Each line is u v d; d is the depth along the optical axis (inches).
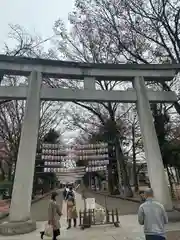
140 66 458.6
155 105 789.2
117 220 401.4
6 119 959.6
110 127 970.1
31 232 357.1
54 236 311.0
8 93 404.2
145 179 1796.3
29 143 384.2
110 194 1232.8
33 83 411.8
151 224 176.1
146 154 417.1
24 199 359.9
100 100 430.9
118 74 449.7
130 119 1124.5
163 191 393.1
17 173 367.9
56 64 428.1
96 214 414.0
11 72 422.0
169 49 623.2
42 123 1026.1
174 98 454.9
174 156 741.9
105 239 314.7
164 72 465.4
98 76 443.5
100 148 474.3
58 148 458.6
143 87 449.4
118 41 690.8
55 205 319.3
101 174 1758.1
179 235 307.1
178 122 837.8
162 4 593.6
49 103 1015.6
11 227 342.3
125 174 984.3
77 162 529.7
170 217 375.9
